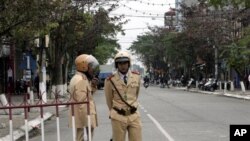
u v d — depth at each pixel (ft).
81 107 40.88
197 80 283.79
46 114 101.40
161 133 68.49
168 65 405.39
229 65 194.18
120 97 36.83
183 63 332.80
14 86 196.13
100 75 312.09
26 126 40.37
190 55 280.10
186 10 257.34
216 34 227.40
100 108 123.85
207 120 87.10
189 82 277.64
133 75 37.19
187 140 61.11
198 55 262.47
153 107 123.24
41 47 127.54
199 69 299.58
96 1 172.24
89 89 41.50
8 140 61.21
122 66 36.73
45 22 78.59
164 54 393.29
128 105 36.81
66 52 183.01
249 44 172.55
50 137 66.64
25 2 73.41
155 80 489.67
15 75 208.03
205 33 235.20
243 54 185.16
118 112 36.83
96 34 187.62
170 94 209.26
